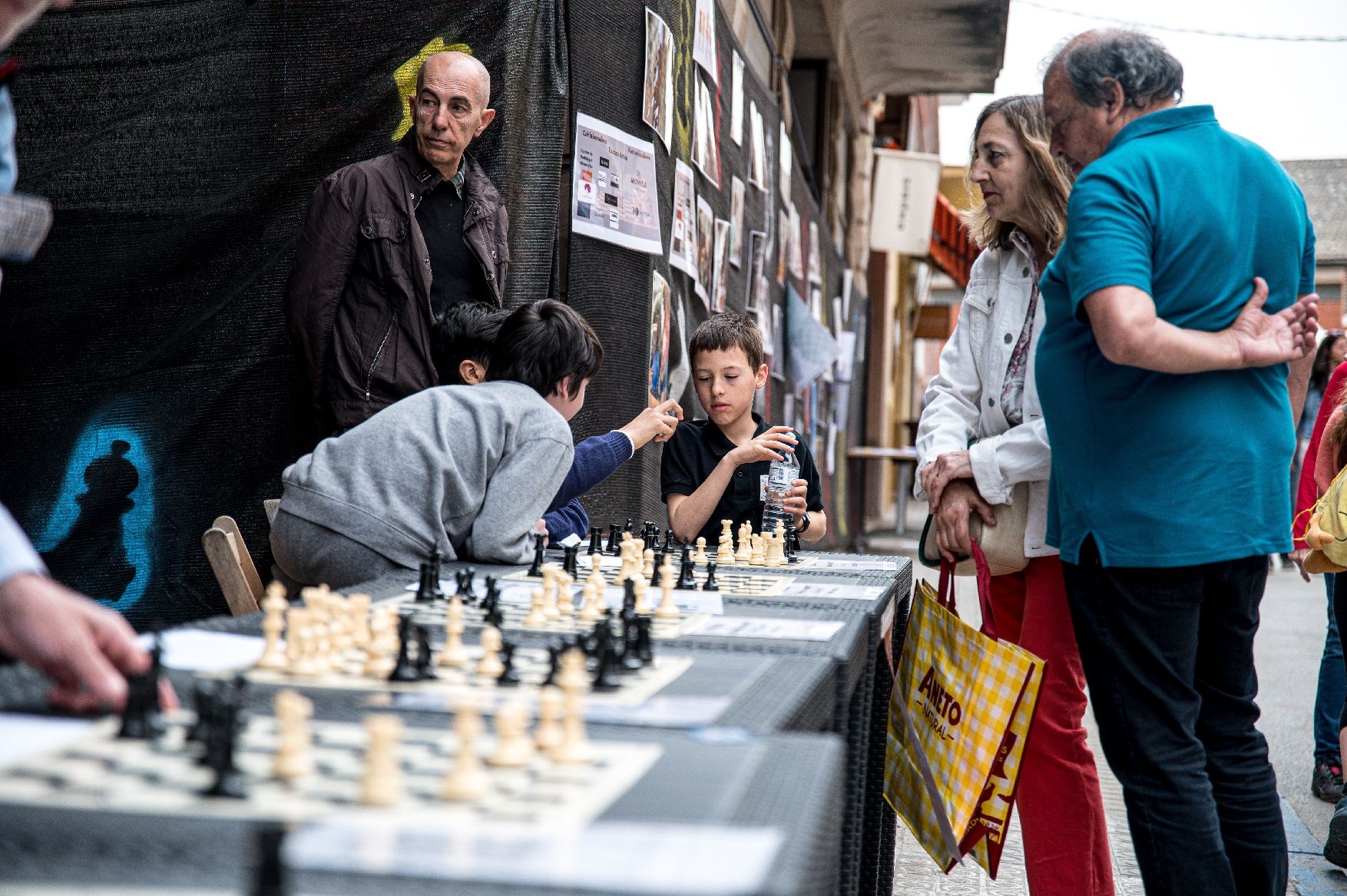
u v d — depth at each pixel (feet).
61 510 15.19
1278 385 8.61
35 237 5.32
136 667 4.25
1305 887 12.82
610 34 16.71
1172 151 8.38
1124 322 7.81
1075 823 10.50
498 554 9.80
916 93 64.85
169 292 15.34
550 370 10.55
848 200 59.72
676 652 5.88
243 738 3.93
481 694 4.75
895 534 69.15
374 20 15.15
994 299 11.48
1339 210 102.99
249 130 15.38
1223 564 8.38
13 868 2.80
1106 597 8.57
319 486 9.37
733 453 14.02
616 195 16.96
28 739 3.82
